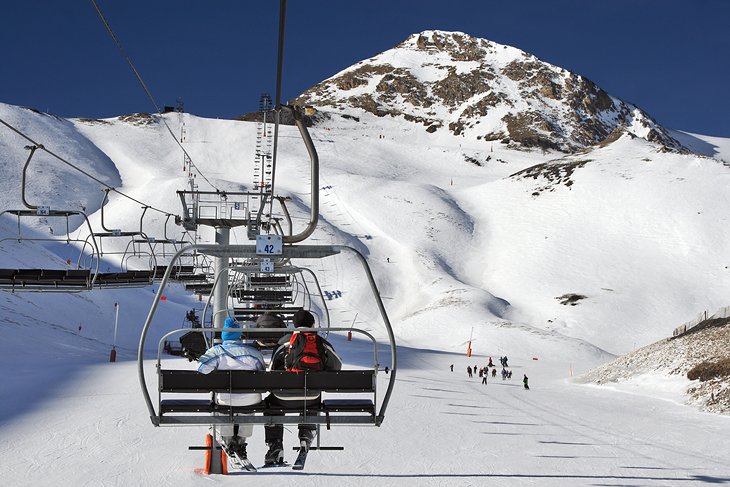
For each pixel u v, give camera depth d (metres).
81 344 56.16
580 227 154.75
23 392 29.25
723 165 166.62
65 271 23.06
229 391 8.41
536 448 21.81
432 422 26.56
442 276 137.00
